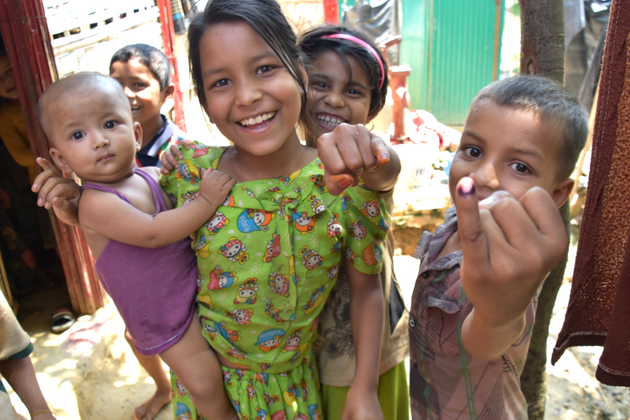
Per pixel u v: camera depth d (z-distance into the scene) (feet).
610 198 2.95
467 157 3.46
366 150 3.06
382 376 5.13
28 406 4.65
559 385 8.46
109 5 11.76
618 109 2.79
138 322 4.07
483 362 3.94
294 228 3.97
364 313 4.34
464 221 2.21
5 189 10.98
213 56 3.70
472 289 2.37
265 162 4.08
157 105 8.13
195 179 4.23
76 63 10.13
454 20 25.99
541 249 2.28
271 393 4.27
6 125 9.95
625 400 8.10
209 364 4.21
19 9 8.44
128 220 3.82
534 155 3.16
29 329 9.84
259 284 3.96
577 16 18.61
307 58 4.67
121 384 9.18
